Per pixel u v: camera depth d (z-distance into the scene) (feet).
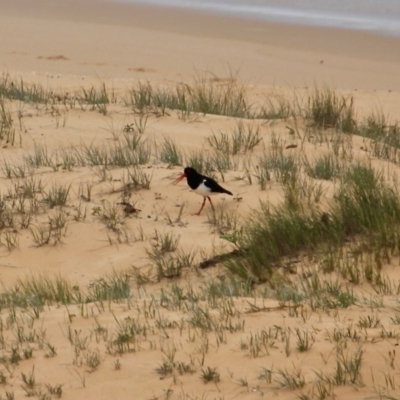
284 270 123.65
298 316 99.40
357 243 128.16
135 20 345.72
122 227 140.56
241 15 354.54
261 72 277.44
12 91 210.18
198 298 111.14
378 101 239.30
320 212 135.74
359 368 84.12
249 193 148.77
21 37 314.55
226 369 85.87
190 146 175.11
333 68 283.79
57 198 147.43
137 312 104.12
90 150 171.73
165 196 149.07
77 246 136.67
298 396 80.02
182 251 132.05
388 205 134.41
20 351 92.38
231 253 129.18
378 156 174.91
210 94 213.25
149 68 277.64
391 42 314.14
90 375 86.63
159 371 86.22
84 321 101.24
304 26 336.29
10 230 140.36
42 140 177.47
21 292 118.52
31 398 82.94
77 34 321.52
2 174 159.63
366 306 104.17
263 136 182.91
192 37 320.09
